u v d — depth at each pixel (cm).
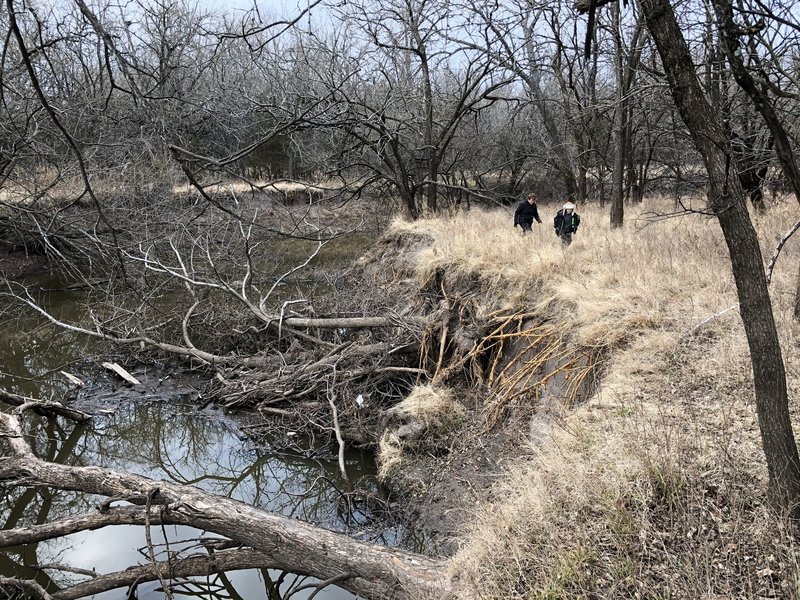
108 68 299
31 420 1053
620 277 902
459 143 2588
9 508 851
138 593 625
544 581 433
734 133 961
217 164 326
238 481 931
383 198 2656
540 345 872
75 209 1617
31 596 590
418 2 1869
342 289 1599
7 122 1107
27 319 1622
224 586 634
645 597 401
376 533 697
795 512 394
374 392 991
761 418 393
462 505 685
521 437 754
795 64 684
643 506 460
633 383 655
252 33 310
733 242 355
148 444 1028
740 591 382
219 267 1738
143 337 1211
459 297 1067
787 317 665
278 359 1125
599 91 1892
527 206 1372
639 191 2292
